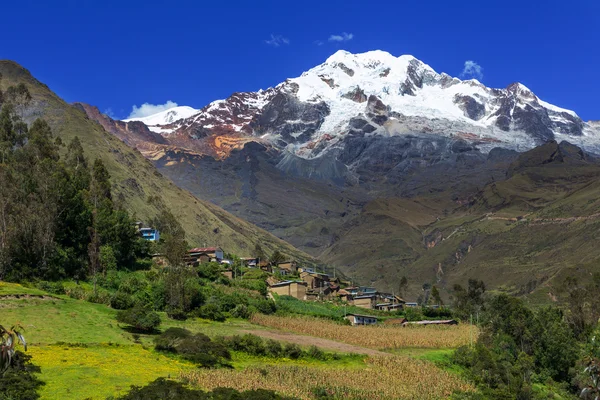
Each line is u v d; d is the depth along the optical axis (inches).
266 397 2829.7
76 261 5383.9
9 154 6407.5
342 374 3752.5
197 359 3545.8
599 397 1498.5
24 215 5027.1
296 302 6678.2
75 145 7711.6
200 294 5201.8
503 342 4987.7
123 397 2642.7
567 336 5162.4
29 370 2847.0
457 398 3698.3
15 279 4694.9
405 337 5177.2
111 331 3841.0
